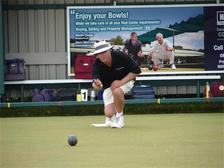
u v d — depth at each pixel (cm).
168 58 1956
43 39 2008
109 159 841
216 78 1966
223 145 970
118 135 1145
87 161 827
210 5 1962
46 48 2006
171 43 1956
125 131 1220
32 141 1080
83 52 1950
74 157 867
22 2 1997
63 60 2002
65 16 2002
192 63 1962
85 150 940
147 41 1956
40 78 2000
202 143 998
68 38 1947
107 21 1952
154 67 1955
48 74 2002
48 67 2003
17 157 877
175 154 874
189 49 1961
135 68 1269
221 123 1398
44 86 1984
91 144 1012
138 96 1859
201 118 1567
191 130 1223
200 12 1962
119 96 1279
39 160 844
